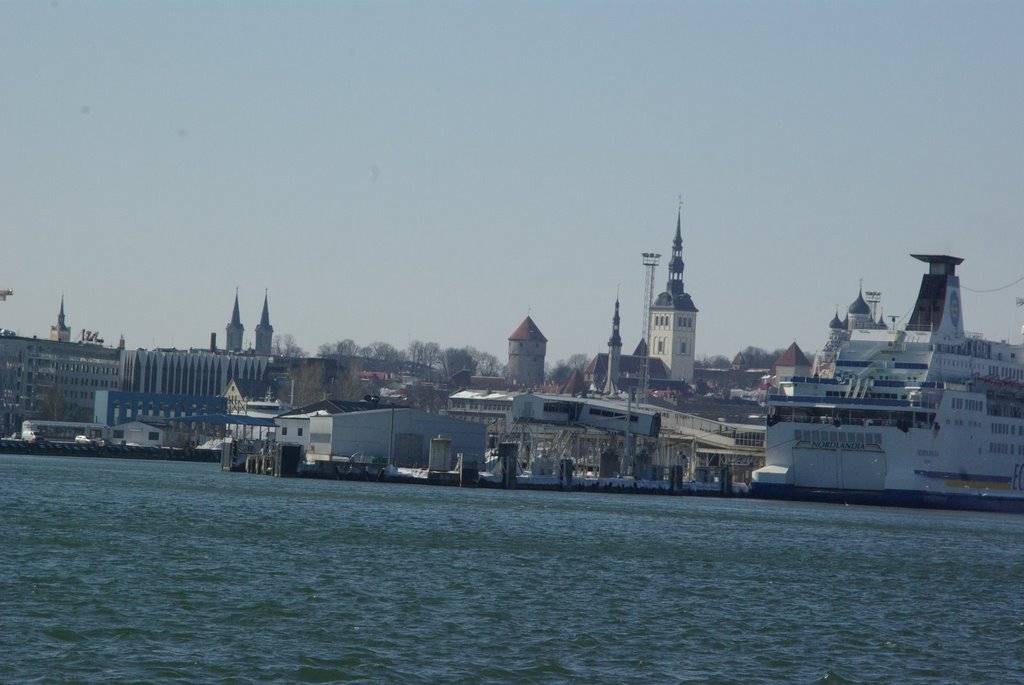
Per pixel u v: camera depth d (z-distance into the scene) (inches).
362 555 5236.2
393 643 3457.2
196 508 7160.4
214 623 3599.9
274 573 4564.5
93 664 3080.7
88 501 7303.2
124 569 4483.3
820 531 7775.6
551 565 5221.5
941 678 3390.7
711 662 3430.1
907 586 5241.1
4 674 2962.6
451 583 4549.7
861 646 3767.2
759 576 5251.0
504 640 3567.9
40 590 3961.6
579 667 3289.9
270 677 3056.1
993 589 5310.0
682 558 5757.9
